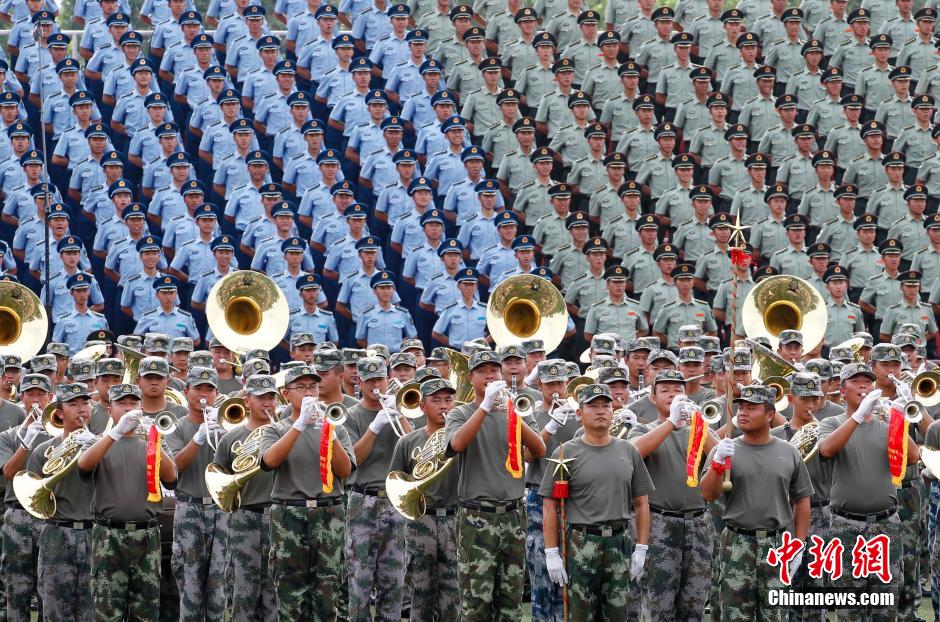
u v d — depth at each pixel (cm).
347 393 4766
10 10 8212
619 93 8031
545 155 7656
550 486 3581
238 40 8219
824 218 7706
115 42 8150
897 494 4134
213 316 5141
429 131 7894
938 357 7400
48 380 4447
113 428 3766
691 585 3981
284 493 3894
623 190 7538
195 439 4097
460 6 8288
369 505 4247
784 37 8331
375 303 7194
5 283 5366
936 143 8081
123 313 7088
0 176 7600
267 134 7888
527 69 8131
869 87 8244
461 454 3803
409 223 7406
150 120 7919
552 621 4238
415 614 4159
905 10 8469
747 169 7738
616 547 3566
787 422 4534
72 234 7588
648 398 4438
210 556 4253
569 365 4972
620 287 6994
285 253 7106
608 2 8412
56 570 3994
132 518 3831
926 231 7662
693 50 8344
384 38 8225
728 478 3597
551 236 7381
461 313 6994
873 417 4009
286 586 3897
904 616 4350
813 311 5566
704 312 7075
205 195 7675
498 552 3784
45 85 7881
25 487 3856
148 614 3872
